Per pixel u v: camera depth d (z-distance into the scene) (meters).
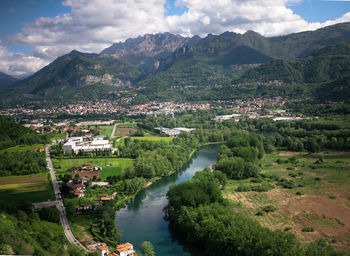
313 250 127.62
